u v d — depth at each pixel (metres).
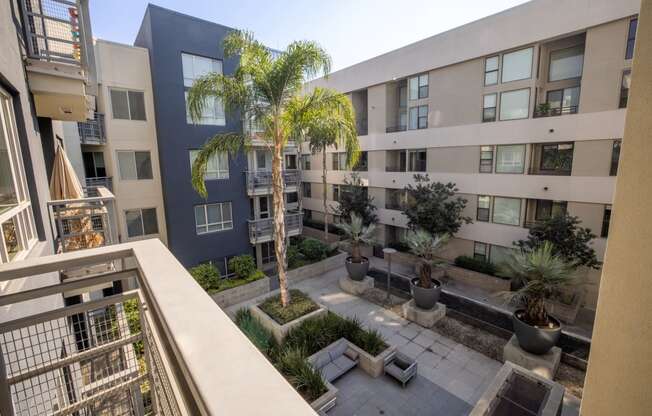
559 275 7.49
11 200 3.19
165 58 11.16
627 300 0.86
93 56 5.43
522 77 11.51
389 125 16.58
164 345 1.19
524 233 12.05
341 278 13.05
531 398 6.12
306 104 8.81
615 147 9.87
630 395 0.88
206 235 12.77
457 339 9.19
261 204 15.01
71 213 5.68
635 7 9.12
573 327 9.81
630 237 0.84
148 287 1.20
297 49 8.30
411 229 14.07
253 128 9.73
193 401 0.87
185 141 11.89
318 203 21.72
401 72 15.19
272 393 0.65
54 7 4.62
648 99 0.77
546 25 10.63
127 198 11.62
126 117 11.32
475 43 12.42
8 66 3.18
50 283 3.48
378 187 17.20
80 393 2.45
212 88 8.39
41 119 6.24
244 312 9.91
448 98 13.63
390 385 7.34
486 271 12.82
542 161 11.57
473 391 7.24
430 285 10.25
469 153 13.19
